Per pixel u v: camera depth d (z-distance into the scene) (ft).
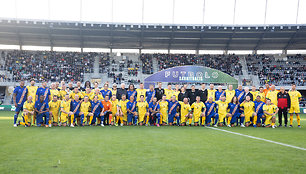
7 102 103.86
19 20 102.63
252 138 24.93
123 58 124.67
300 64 122.21
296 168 13.84
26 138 23.34
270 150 18.74
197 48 126.11
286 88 108.58
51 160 15.07
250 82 114.52
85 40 118.73
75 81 110.22
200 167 13.89
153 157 16.11
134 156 16.34
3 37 114.42
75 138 23.53
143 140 22.75
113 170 13.17
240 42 120.26
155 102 37.88
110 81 112.06
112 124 37.65
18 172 12.66
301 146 20.63
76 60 121.19
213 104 38.27
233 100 38.27
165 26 109.19
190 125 38.37
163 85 99.40
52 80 108.17
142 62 123.95
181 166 14.05
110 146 19.65
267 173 12.89
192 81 67.00
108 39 118.52
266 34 113.39
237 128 35.19
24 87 36.32
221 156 16.57
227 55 128.77
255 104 38.24
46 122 34.27
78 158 15.65
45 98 36.42
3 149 18.20
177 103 38.50
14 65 113.60
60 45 122.31
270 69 120.16
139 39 118.52
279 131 31.60
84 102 36.42
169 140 22.90
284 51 129.08
